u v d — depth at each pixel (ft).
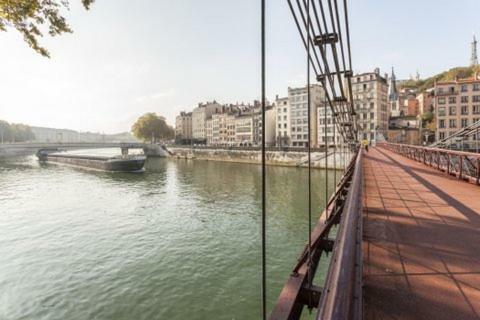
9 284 40.40
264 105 6.17
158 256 48.78
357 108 217.36
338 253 5.47
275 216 71.10
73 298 36.63
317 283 38.58
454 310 8.25
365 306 8.54
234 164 223.30
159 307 34.40
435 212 19.12
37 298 36.83
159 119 366.63
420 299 8.84
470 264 11.24
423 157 57.11
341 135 40.32
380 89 215.31
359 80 216.74
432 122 233.14
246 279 40.55
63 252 51.24
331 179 131.34
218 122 341.21
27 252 51.39
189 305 34.71
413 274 10.50
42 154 277.03
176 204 88.53
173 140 441.27
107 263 46.42
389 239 14.06
